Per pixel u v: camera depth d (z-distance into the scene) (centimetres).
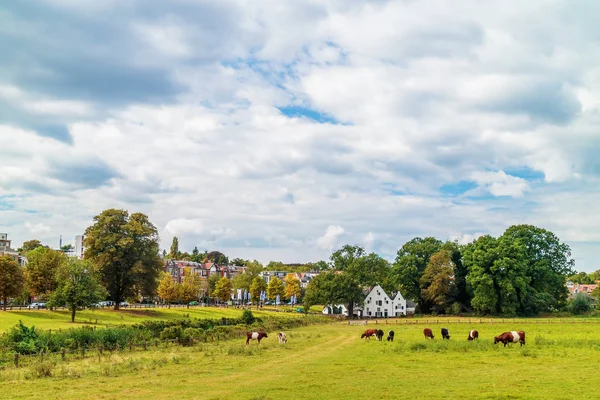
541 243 13425
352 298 13575
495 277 12638
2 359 3797
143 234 10275
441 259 13838
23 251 18850
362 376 3066
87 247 10250
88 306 8156
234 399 2355
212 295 17050
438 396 2425
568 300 13925
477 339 5294
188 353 4472
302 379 2950
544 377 2950
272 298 17138
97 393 2519
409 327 8975
